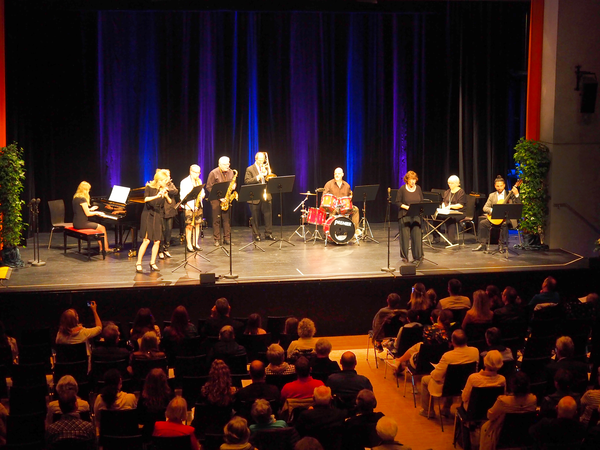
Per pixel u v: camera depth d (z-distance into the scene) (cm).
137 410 533
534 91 1203
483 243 1171
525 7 1362
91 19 1284
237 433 463
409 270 986
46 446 504
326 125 1395
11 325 917
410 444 636
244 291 951
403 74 1392
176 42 1327
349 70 1384
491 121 1405
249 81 1359
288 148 1390
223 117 1360
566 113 1168
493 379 596
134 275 983
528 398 555
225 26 1336
